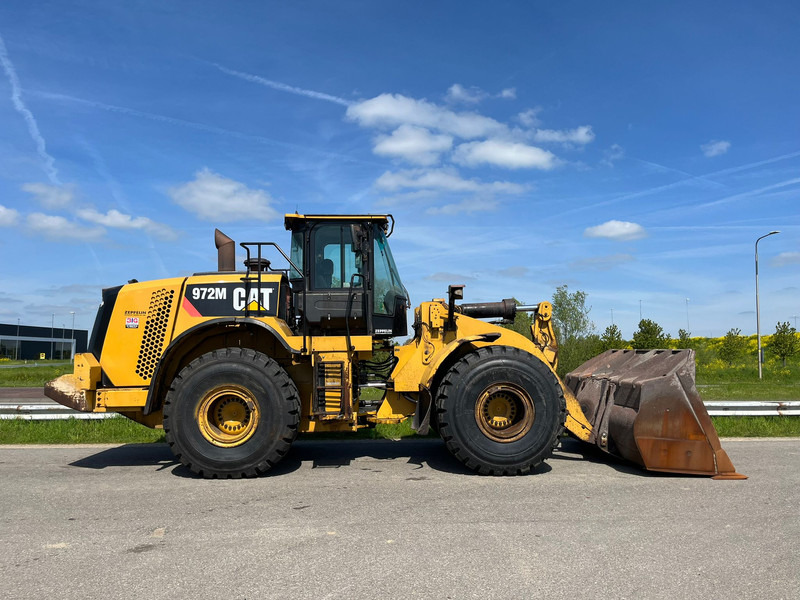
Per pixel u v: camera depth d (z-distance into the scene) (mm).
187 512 4434
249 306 6195
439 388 5824
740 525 4039
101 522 4199
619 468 5984
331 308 6297
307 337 6098
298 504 4633
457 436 5652
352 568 3291
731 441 7508
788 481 5332
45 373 31219
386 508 4488
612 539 3752
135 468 6168
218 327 6152
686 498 4742
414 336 6590
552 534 3852
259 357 5770
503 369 5715
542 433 5668
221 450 5625
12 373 31234
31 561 3451
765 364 33656
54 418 8734
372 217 6441
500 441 5660
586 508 4461
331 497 4848
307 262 6359
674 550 3557
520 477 5570
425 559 3418
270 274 6312
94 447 7504
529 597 2920
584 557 3443
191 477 5703
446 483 5336
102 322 6188
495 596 2932
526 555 3477
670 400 5562
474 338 6027
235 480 5555
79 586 3094
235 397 5766
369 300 6336
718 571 3236
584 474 5695
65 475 5816
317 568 3297
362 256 6344
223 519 4238
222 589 3035
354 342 6105
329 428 6176
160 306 6180
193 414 5660
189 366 5762
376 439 8016
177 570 3291
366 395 7535
